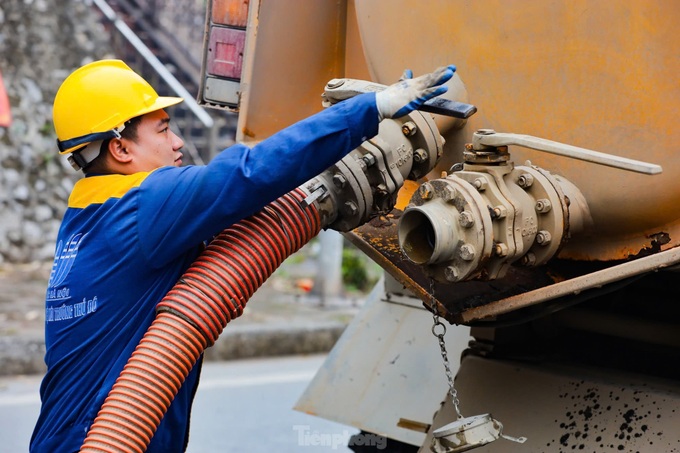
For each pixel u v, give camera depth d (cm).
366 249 324
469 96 321
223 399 759
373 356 423
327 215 289
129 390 260
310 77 375
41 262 1137
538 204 282
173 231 269
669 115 280
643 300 344
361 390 420
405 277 317
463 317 306
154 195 273
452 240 266
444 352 301
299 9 369
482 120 319
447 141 329
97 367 277
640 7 281
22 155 1138
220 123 1326
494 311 298
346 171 283
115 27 1296
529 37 305
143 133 299
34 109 1147
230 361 877
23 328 856
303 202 282
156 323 267
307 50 372
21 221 1132
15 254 1127
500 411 326
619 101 289
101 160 297
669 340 326
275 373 838
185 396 287
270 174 260
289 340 902
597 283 276
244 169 261
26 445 642
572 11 295
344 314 989
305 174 263
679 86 277
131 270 277
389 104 258
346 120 259
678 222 292
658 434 290
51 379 287
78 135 293
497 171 277
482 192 274
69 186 1160
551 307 315
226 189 262
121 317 278
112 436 257
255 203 264
